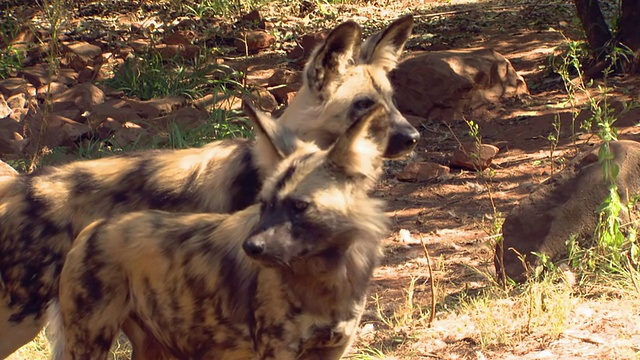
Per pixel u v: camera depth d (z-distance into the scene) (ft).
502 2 51.60
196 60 37.04
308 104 16.92
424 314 17.80
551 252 18.49
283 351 12.12
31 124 30.60
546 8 47.44
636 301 16.46
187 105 33.40
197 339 12.85
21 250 14.78
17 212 14.89
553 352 14.61
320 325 12.12
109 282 12.73
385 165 28.84
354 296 12.30
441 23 45.70
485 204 25.17
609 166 18.16
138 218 13.08
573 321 15.81
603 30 34.86
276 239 11.51
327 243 11.81
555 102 32.30
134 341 13.88
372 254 12.48
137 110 32.73
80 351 12.84
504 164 27.86
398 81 32.94
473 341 15.70
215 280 12.48
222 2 48.34
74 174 15.38
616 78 33.32
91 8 49.16
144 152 15.88
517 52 38.99
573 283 17.58
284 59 40.37
